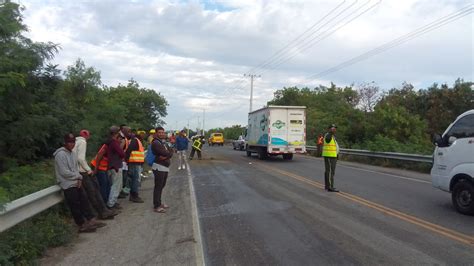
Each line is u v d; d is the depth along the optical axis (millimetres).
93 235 7965
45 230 7113
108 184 10211
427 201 11148
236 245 7199
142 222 9086
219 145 70250
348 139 41375
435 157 10367
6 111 11758
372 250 6727
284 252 6734
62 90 17172
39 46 12289
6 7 11062
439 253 6520
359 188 13719
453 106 42688
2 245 5680
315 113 55812
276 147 27344
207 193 13219
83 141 9031
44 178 9562
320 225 8492
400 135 36312
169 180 17094
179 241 7484
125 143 11852
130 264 6246
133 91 43875
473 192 9164
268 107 27344
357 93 66625
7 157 12562
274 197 12117
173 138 32156
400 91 53000
